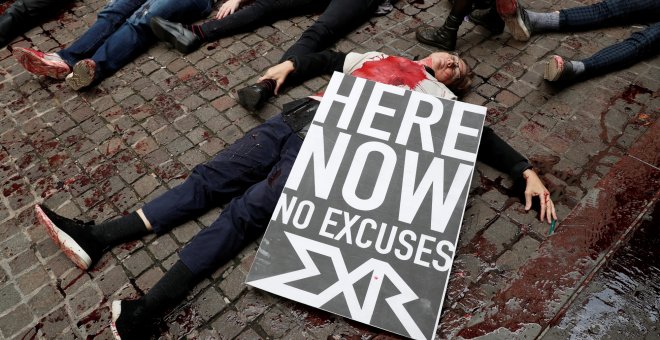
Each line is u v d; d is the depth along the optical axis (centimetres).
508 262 223
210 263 219
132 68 330
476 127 246
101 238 233
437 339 203
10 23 355
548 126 276
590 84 297
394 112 252
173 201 239
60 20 374
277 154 251
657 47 304
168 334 208
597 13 327
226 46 339
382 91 258
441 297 205
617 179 248
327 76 312
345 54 303
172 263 231
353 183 232
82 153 281
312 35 319
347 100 256
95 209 254
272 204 230
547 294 212
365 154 239
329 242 218
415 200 227
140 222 236
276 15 353
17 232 247
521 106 288
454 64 282
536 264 221
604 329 201
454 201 227
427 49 327
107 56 322
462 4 300
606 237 228
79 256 223
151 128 291
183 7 346
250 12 344
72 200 259
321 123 249
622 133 269
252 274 214
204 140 282
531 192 239
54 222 226
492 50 324
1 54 351
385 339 202
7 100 316
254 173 248
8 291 226
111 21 335
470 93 298
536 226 234
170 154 276
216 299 217
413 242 217
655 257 220
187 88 312
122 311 204
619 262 219
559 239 229
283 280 212
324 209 226
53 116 304
